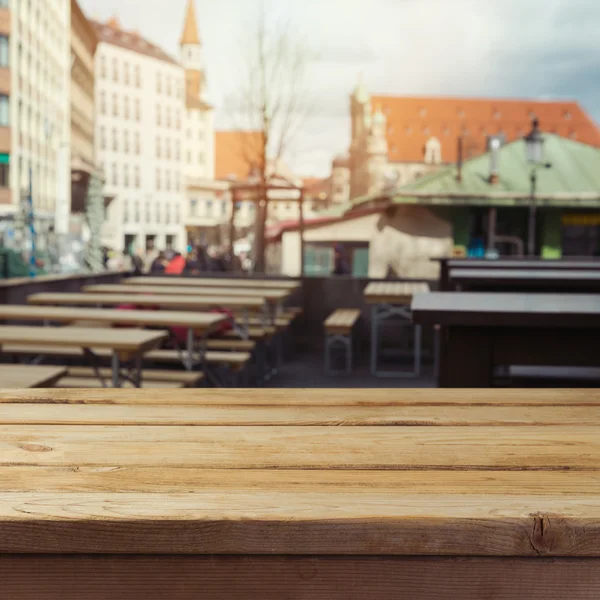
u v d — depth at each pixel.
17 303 9.89
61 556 1.13
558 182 37.12
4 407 1.76
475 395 1.95
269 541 1.12
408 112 143.25
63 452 1.42
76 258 23.94
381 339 13.49
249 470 1.33
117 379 5.44
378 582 1.13
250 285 12.58
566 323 3.37
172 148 112.75
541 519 1.11
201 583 1.14
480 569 1.13
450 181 37.34
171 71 111.69
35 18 52.75
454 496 1.21
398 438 1.54
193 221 116.25
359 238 39.69
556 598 1.12
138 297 9.34
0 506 1.15
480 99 145.12
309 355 13.45
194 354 8.22
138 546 1.12
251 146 26.55
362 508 1.15
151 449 1.44
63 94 61.50
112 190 102.00
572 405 1.85
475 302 3.81
